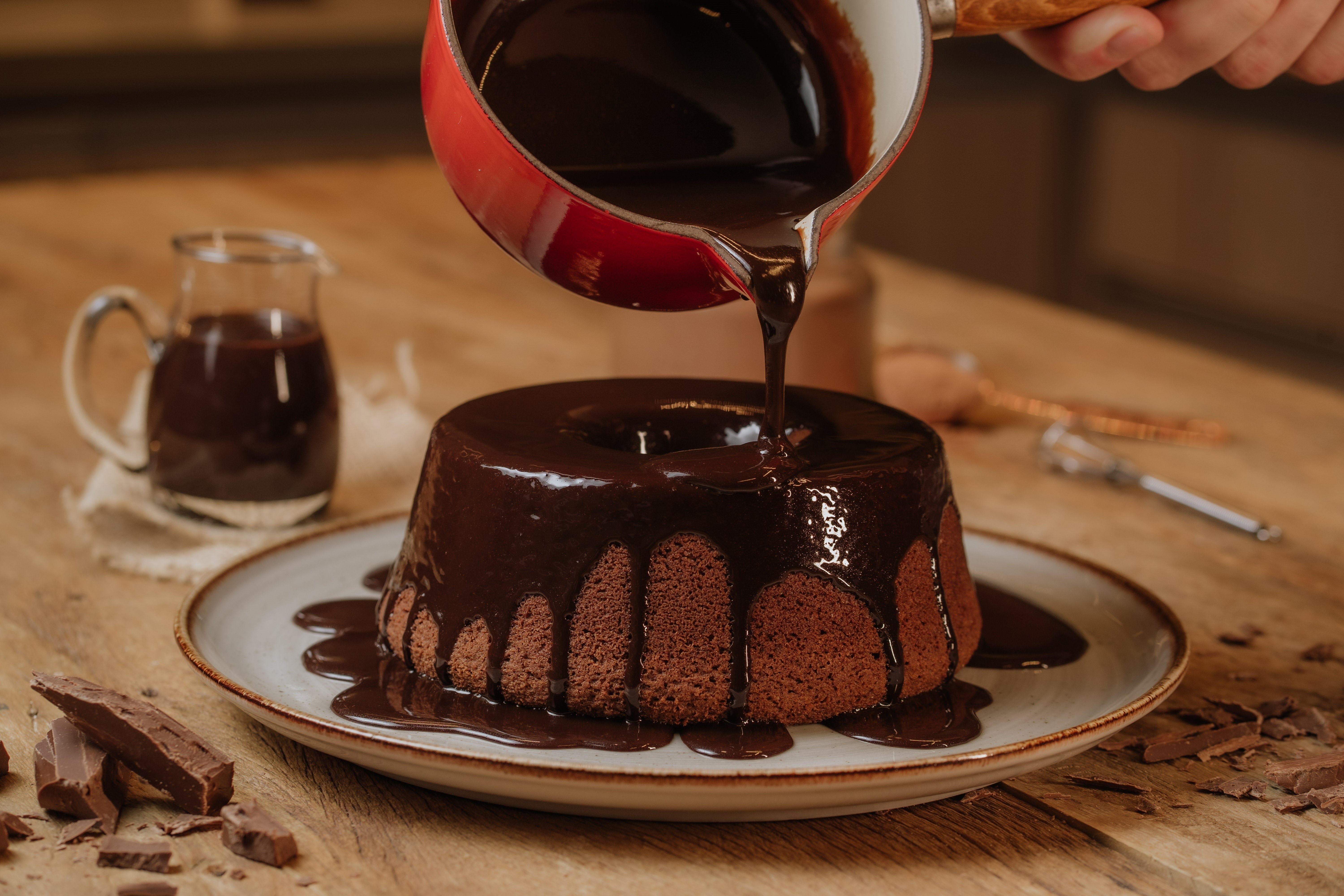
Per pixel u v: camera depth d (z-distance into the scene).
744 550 0.82
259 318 1.00
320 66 2.69
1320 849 0.78
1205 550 1.01
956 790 0.79
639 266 0.82
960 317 1.41
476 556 0.84
